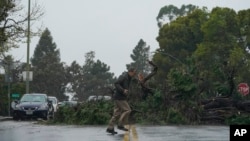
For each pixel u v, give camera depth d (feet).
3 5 107.24
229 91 80.69
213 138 46.75
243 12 234.38
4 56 125.39
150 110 78.43
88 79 385.70
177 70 80.89
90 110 77.97
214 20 226.58
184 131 57.00
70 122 79.66
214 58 223.30
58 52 394.52
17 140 47.14
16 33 110.42
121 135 52.08
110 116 78.07
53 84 337.72
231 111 76.84
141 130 59.36
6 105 144.56
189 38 259.80
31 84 326.65
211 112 77.05
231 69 88.12
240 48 213.87
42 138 49.01
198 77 83.10
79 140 46.29
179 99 78.38
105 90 105.91
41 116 111.75
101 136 50.93
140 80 80.18
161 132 55.62
